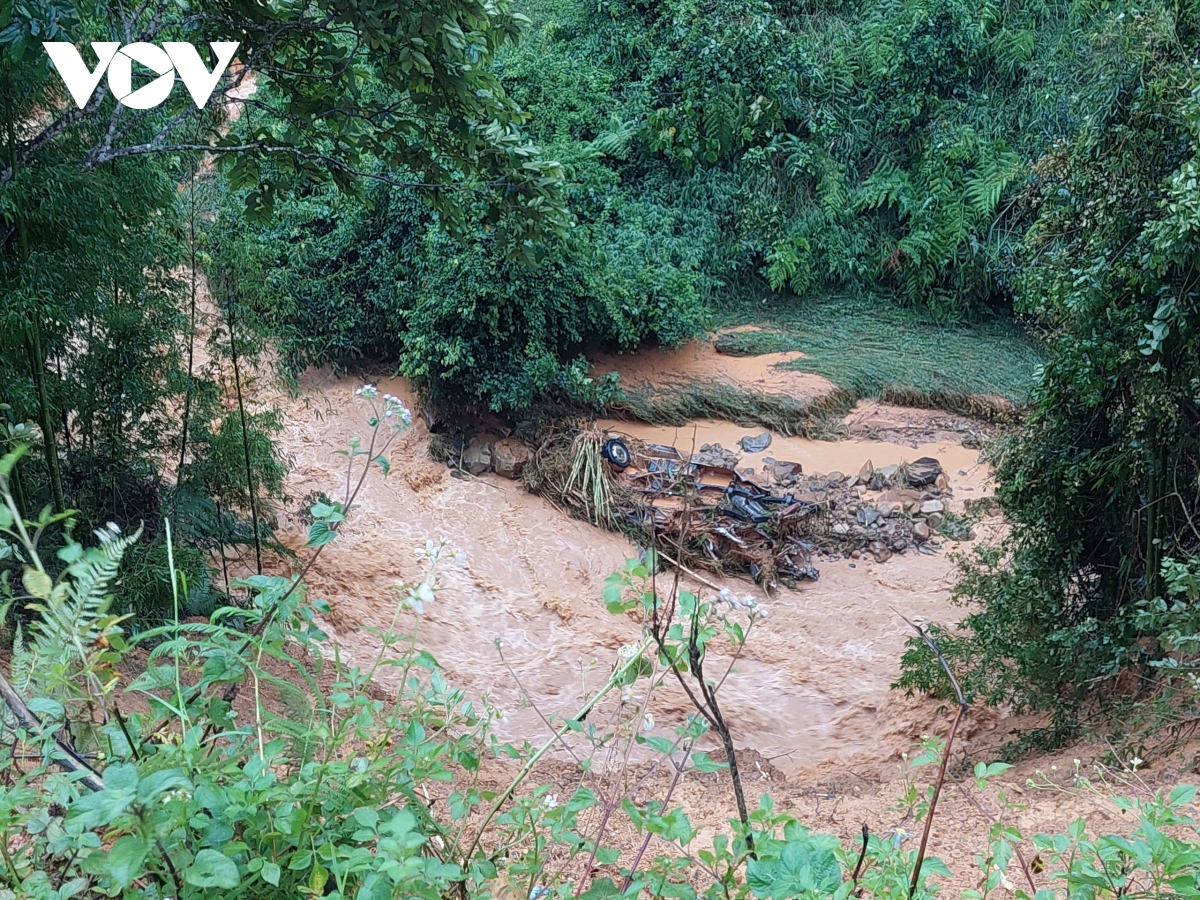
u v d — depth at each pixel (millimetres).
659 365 16828
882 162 20469
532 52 20531
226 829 1831
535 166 7387
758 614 2580
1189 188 5770
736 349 17609
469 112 7066
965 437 15742
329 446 14320
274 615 2395
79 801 1514
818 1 22203
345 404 15297
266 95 10164
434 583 2842
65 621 1919
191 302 9188
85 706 2213
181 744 1993
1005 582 8312
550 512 14000
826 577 12906
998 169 19312
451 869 1805
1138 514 7352
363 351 16516
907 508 13883
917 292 19906
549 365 14695
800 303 20172
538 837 2637
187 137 7797
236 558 10203
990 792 5574
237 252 8977
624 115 21000
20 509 6230
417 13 5816
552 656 10656
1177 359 6555
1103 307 6910
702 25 20656
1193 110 5887
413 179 14977
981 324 19547
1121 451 7223
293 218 15922
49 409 6473
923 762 2475
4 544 1911
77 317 6941
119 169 7070
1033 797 5336
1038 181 8203
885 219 20594
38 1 4453
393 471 14102
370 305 15805
